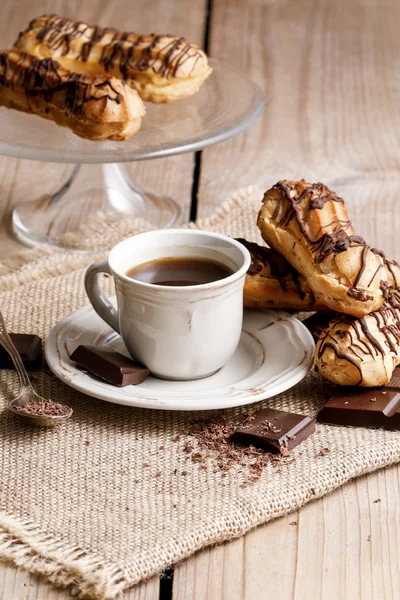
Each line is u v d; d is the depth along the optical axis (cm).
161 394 94
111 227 121
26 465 92
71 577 85
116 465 92
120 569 85
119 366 94
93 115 113
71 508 89
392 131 139
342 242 96
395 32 166
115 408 96
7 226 123
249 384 95
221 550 87
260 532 88
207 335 95
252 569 86
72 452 93
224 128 115
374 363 95
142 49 122
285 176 129
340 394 96
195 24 166
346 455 92
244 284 100
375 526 89
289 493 89
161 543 86
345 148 135
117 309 99
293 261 100
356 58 156
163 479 91
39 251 117
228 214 118
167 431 94
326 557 87
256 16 171
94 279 98
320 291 96
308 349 98
